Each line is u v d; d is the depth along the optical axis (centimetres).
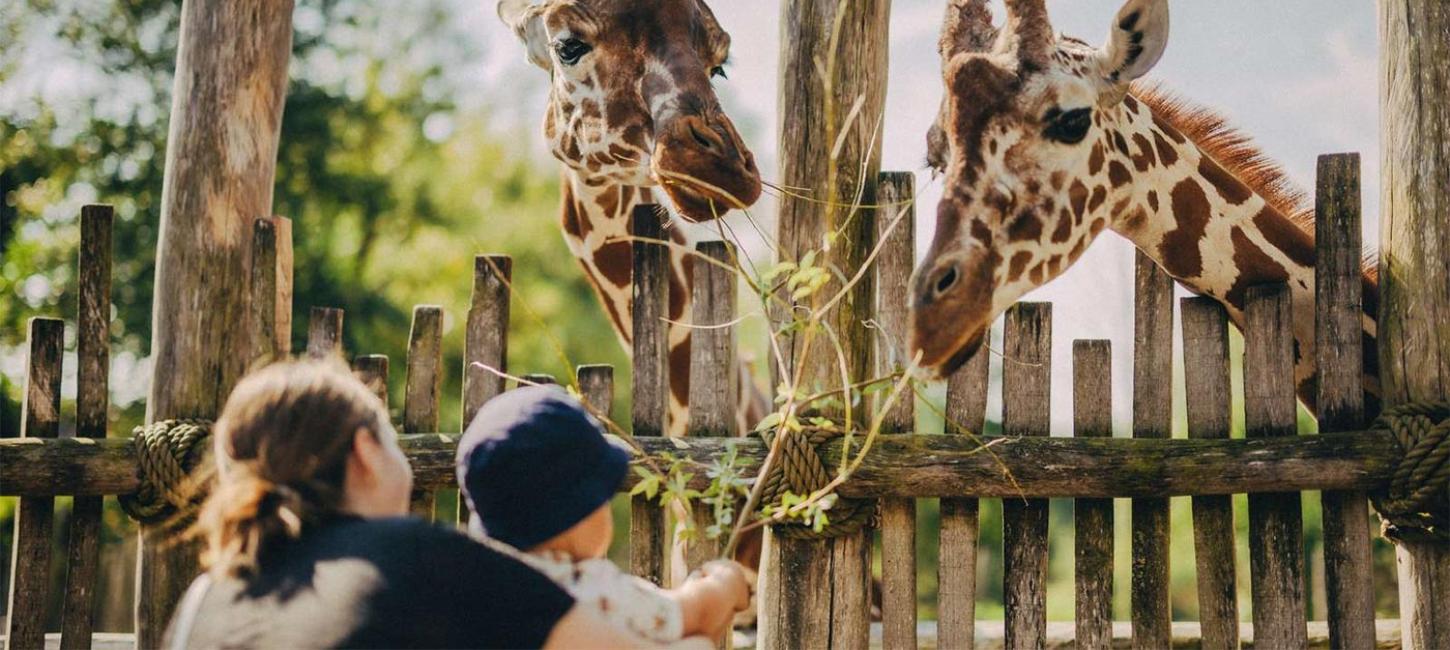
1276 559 380
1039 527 391
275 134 435
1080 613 389
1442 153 374
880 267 401
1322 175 387
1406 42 381
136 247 1677
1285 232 404
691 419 404
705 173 398
